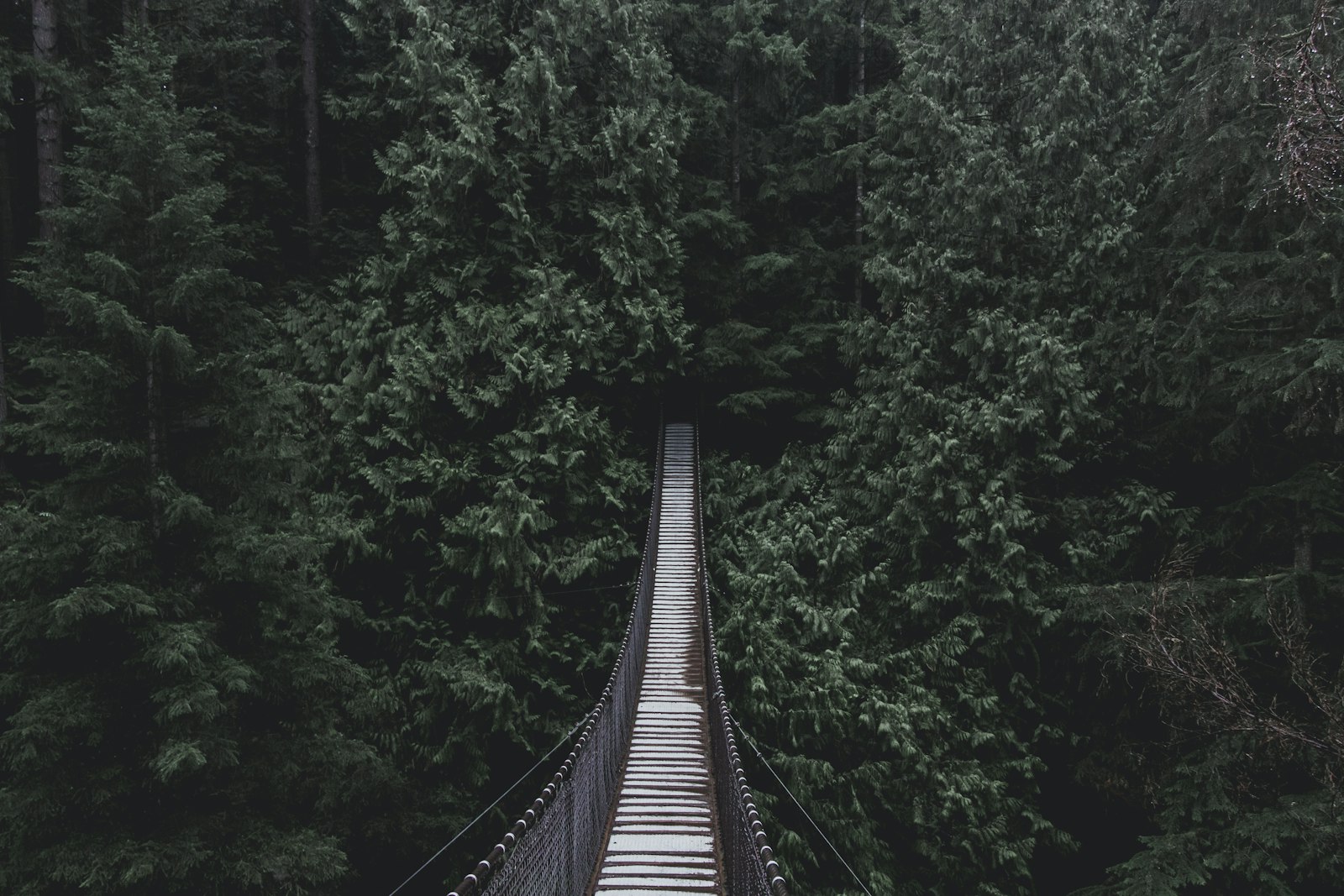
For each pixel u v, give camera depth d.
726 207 23.97
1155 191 17.23
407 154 19.84
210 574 9.34
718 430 26.66
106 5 19.47
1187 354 13.74
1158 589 11.18
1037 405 16.52
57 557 8.30
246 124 21.67
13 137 21.17
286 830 9.50
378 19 21.53
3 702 8.55
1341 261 10.42
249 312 9.98
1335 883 9.55
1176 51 19.42
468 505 18.25
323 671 9.98
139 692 8.77
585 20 20.59
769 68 23.97
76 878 7.74
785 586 17.95
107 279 8.88
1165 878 10.37
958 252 18.88
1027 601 15.91
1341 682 9.70
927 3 21.03
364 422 18.50
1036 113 18.17
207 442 9.81
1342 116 7.23
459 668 16.44
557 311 19.64
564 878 6.55
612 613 19.50
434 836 13.70
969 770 14.83
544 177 21.67
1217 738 11.30
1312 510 12.03
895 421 18.69
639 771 10.91
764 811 12.97
